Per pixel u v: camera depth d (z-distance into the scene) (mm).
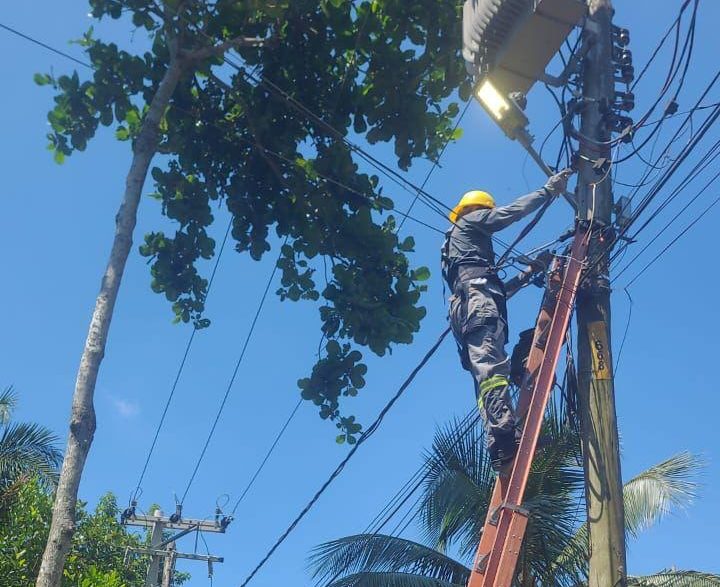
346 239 9508
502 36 7957
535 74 8094
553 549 10414
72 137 9117
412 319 9555
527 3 7648
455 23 9148
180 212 9555
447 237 8227
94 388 6934
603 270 7594
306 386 9594
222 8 8773
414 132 9391
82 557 19172
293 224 9570
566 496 10469
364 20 9125
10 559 14500
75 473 6625
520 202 7859
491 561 6730
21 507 15062
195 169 9570
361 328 9469
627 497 10742
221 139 9531
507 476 7078
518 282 8156
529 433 7039
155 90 9156
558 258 7730
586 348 7371
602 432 7094
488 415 7234
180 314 9719
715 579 11383
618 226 7715
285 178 9422
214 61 9102
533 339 7547
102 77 9031
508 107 7988
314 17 9234
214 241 9648
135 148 8070
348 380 9617
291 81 9484
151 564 22422
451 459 11047
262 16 9188
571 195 7965
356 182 9445
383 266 9578
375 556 11086
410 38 9227
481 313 7625
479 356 7488
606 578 6648
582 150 7965
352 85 9430
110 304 7227
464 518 10812
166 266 9602
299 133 9617
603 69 8180
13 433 15602
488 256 8047
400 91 9273
